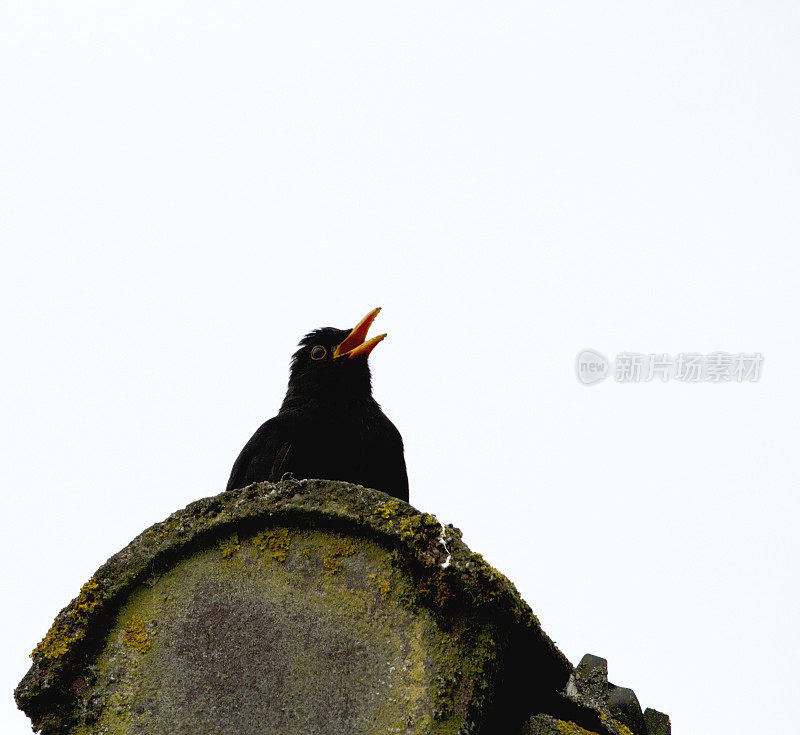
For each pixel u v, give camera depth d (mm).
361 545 6301
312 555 6340
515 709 6434
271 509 6406
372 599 6129
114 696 6078
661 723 8344
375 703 5828
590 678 8195
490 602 5910
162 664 6152
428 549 6105
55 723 6016
